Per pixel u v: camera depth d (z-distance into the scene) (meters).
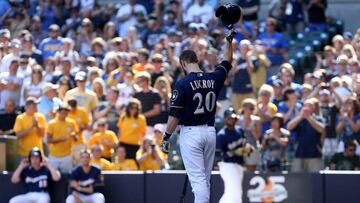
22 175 45.97
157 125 49.00
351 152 46.25
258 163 47.56
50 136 47.69
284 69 51.53
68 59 55.06
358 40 56.31
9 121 51.16
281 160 47.16
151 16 65.38
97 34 66.88
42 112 51.16
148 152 47.66
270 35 58.25
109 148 48.97
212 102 30.72
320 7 64.50
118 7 69.94
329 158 47.19
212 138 30.75
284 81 51.34
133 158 48.50
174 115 30.31
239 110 52.00
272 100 50.53
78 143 48.88
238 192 44.03
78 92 51.38
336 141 47.34
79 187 45.00
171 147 49.31
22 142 48.59
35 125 48.59
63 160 47.81
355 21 68.81
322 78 51.38
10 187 46.19
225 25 31.31
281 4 65.19
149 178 45.59
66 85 53.16
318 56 54.84
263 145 47.44
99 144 48.75
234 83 53.72
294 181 44.19
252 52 54.03
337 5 69.44
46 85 51.38
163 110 51.28
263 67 53.91
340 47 56.03
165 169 48.94
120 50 58.97
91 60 56.50
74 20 68.12
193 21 63.91
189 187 45.16
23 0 70.75
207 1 65.19
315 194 44.03
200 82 30.58
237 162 44.16
